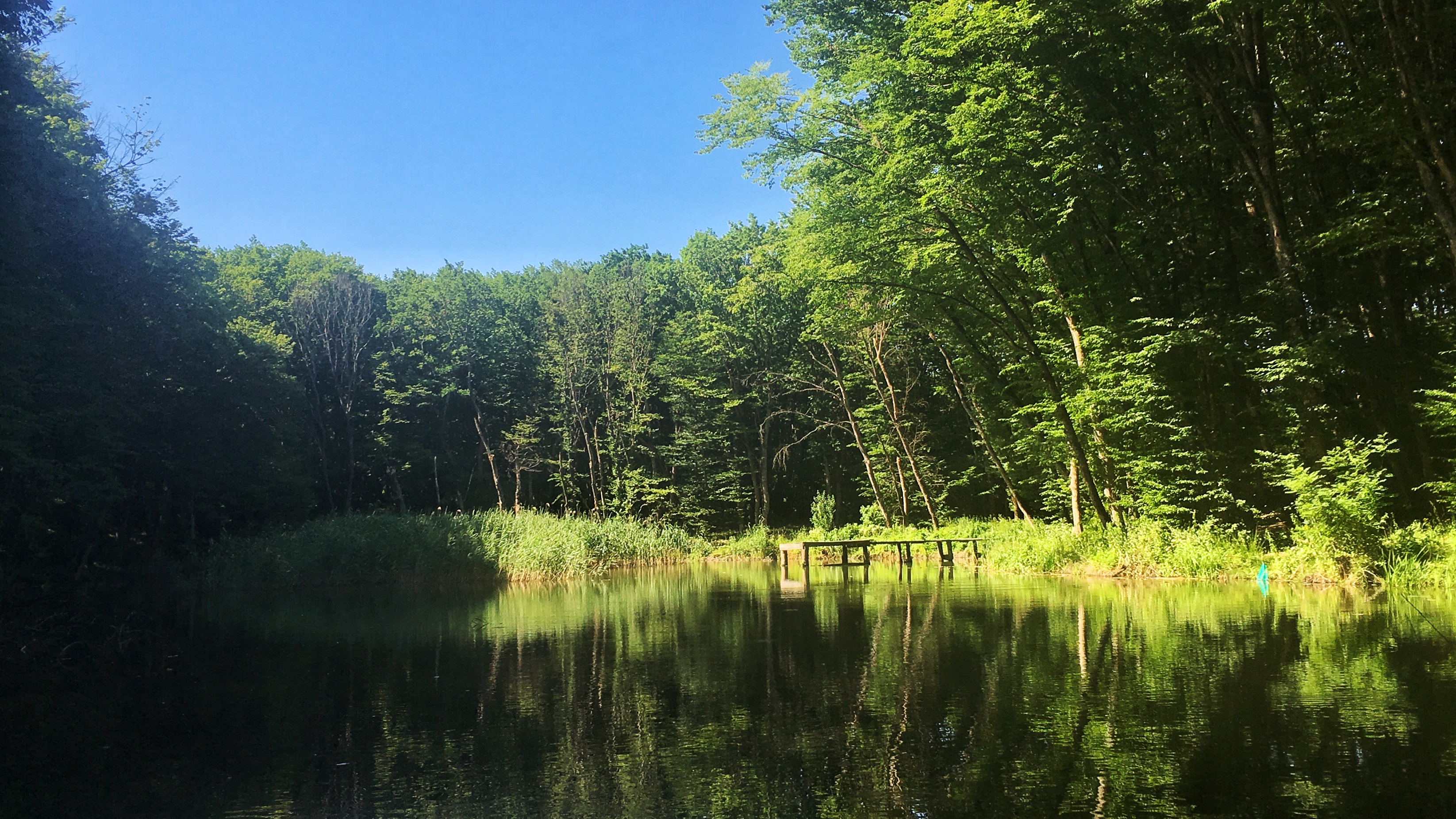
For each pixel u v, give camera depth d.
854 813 3.76
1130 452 16.78
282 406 31.89
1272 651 7.12
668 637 9.77
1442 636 7.53
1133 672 6.49
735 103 18.52
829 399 41.81
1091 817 3.58
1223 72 15.02
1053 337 19.52
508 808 4.04
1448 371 13.06
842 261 19.36
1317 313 13.65
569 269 48.94
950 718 5.37
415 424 44.62
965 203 16.91
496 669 7.96
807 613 11.70
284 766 4.91
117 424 20.44
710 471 43.19
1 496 16.61
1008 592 13.52
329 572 21.45
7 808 4.28
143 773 4.88
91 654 10.12
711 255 46.47
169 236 23.38
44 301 16.38
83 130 19.58
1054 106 15.87
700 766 4.60
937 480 35.16
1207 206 15.84
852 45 18.44
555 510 48.00
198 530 30.17
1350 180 14.77
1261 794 3.76
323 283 42.44
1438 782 3.84
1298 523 14.41
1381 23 12.78
